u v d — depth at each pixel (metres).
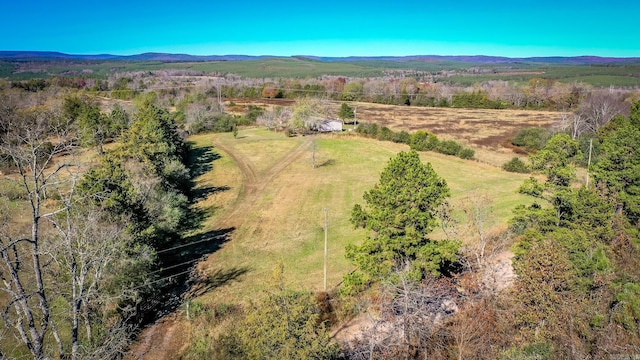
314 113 101.06
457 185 61.41
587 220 29.81
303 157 78.88
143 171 51.25
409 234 26.45
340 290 28.56
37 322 29.33
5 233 20.03
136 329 30.86
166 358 28.23
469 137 95.25
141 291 30.17
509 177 65.19
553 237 27.30
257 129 106.00
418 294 23.05
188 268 40.12
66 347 25.86
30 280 27.69
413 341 23.41
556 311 21.08
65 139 26.12
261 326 19.67
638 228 33.50
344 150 82.88
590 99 99.31
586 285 23.48
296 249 43.34
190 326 30.97
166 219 43.38
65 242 20.58
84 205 29.52
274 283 20.72
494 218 47.81
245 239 46.19
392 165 27.77
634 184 33.34
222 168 73.25
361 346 24.98
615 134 35.34
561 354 19.61
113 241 27.66
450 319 25.22
